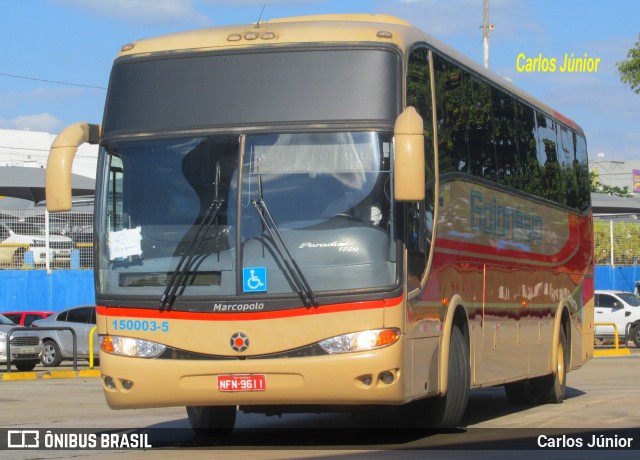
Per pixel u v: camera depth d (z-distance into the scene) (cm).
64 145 991
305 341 930
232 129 977
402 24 1072
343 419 1402
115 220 996
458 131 1167
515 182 1408
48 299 3378
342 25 1013
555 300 1620
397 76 982
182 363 948
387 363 925
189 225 969
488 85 1316
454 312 1121
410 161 912
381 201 948
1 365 3069
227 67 1002
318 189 953
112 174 1007
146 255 977
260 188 959
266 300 937
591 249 1919
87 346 2867
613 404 1573
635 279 4106
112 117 1022
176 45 1025
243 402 945
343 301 930
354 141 960
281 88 983
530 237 1478
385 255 939
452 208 1127
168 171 987
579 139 1875
